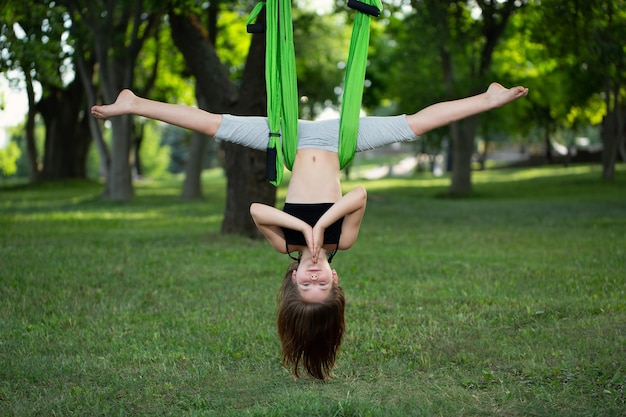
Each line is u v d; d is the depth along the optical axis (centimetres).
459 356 606
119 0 1769
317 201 452
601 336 641
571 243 1268
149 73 3014
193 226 1627
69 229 1534
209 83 1288
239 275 991
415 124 454
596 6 1330
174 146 7862
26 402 511
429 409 493
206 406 510
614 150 3006
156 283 935
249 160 1327
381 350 628
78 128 3444
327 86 3222
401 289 887
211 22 1634
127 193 2425
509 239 1362
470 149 2842
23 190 3036
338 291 468
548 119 3459
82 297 852
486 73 2447
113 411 497
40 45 1230
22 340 662
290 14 455
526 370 564
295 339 469
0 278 935
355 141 455
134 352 630
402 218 1856
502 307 772
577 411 486
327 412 484
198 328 711
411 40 2358
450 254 1173
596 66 1563
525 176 3697
